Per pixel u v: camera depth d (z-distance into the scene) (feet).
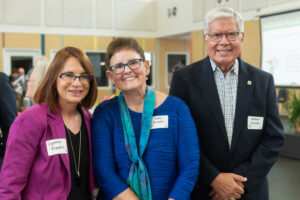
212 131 5.38
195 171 4.67
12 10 29.17
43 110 4.47
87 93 4.93
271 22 22.03
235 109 5.42
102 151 4.68
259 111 5.41
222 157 5.37
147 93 4.81
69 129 4.66
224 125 5.36
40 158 4.36
